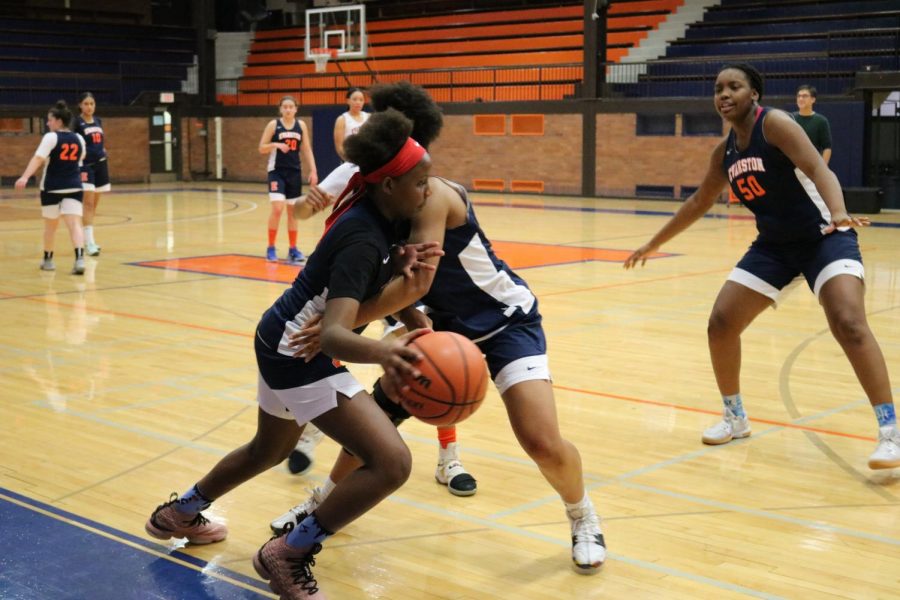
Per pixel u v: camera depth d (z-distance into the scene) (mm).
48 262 10227
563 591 3074
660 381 5809
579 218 15984
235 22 29250
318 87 25938
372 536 3521
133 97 25750
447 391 2617
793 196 4215
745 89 4172
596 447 4562
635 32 21719
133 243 12672
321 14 24844
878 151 17531
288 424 3096
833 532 3547
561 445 3107
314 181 10797
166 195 21266
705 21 21156
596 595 3045
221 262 10883
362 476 2797
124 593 2996
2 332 7090
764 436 4738
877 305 8266
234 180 26078
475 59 23531
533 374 3137
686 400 5398
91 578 3102
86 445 4516
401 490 4000
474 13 25062
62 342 6773
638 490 3990
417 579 3168
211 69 26469
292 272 10117
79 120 11188
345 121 9203
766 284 4395
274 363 2869
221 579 3115
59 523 3555
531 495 3951
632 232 13891
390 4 27578
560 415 5098
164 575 3135
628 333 7188
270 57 27406
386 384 2811
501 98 22656
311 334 2719
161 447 4496
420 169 2689
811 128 9031
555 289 9133
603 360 6344
